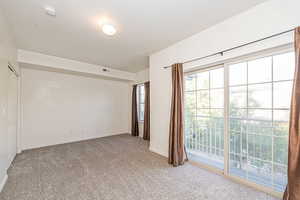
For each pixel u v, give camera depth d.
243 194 1.77
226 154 2.21
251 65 1.98
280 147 1.73
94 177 2.19
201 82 2.71
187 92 2.97
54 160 2.86
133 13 1.92
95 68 4.39
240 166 2.10
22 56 3.12
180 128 2.68
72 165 2.62
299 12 1.50
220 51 2.16
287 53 1.67
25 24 2.17
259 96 1.91
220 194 1.78
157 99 3.36
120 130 5.65
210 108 2.56
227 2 1.72
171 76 3.00
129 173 2.32
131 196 1.74
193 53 2.55
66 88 4.34
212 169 2.40
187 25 2.24
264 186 1.83
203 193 1.80
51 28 2.29
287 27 1.57
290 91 1.65
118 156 3.10
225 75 2.23
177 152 2.64
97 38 2.66
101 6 1.77
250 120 2.00
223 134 2.35
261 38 1.75
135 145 3.98
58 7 1.78
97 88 5.04
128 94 5.90
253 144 1.97
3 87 2.00
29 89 3.71
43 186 1.93
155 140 3.40
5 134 2.12
